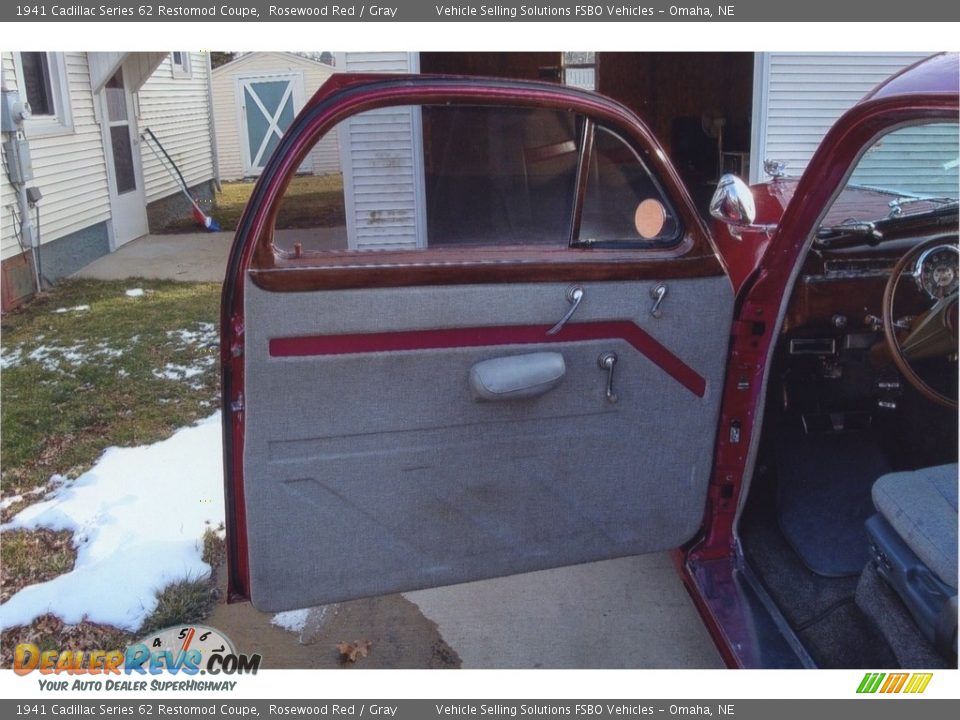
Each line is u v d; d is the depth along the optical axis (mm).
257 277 1765
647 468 2176
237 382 1838
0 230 6391
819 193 2062
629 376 2084
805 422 2996
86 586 2904
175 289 7098
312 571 1974
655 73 10117
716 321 2127
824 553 2512
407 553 2027
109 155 8602
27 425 4227
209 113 12445
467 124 1926
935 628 1825
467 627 2752
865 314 2783
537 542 2129
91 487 3590
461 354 1930
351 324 1835
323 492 1928
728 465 2273
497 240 1967
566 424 2068
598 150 1977
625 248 2031
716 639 2172
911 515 1934
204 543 3160
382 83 1856
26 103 6969
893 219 2703
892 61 6812
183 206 11227
